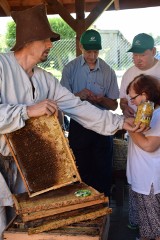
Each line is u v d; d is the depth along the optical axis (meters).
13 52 2.06
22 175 1.83
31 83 2.09
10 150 1.84
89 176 3.70
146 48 2.82
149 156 2.50
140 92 2.28
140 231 2.67
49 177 1.89
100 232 1.67
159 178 2.52
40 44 1.96
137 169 2.56
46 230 1.68
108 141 3.62
